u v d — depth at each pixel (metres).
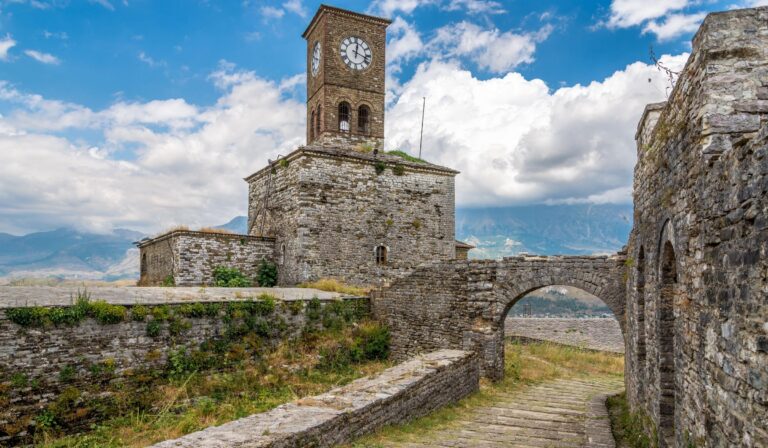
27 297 14.25
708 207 6.09
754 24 6.41
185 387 15.12
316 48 34.19
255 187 33.03
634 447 10.22
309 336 19.92
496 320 18.45
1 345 12.55
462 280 19.52
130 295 16.53
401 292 21.88
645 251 10.97
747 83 6.35
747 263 4.80
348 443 9.07
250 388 16.31
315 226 27.47
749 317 4.75
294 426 8.01
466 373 15.21
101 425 13.46
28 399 12.75
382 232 29.34
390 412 10.66
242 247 28.25
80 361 13.74
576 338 30.89
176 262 26.45
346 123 33.50
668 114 8.65
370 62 33.91
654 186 9.84
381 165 29.53
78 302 13.94
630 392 13.28
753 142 4.65
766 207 4.36
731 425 5.22
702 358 6.38
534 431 11.48
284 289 23.25
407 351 21.30
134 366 14.78
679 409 7.75
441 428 11.42
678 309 7.84
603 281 16.44
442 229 31.23
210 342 16.70
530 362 22.89
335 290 24.94
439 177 31.48
